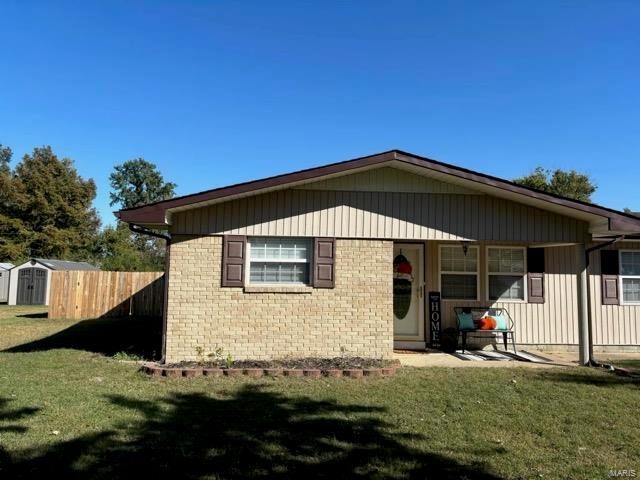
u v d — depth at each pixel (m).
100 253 44.22
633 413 6.39
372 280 9.91
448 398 6.97
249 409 6.27
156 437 5.15
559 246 12.52
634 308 12.58
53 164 42.06
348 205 10.01
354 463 4.59
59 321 18.45
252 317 9.63
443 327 12.21
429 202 10.14
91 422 5.57
